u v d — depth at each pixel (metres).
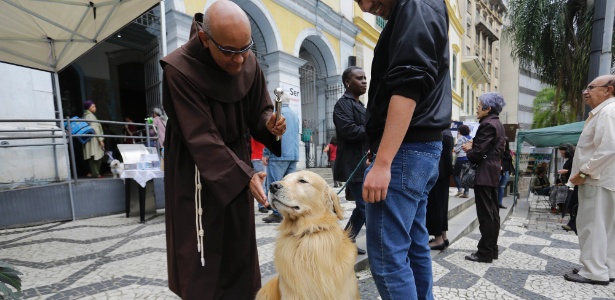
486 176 3.34
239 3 8.77
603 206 2.89
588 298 2.61
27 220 4.57
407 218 1.65
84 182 5.14
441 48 1.53
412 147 1.61
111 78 10.23
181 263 1.68
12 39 4.38
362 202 3.13
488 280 2.96
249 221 1.94
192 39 1.66
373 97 1.75
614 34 8.58
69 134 5.04
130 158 4.89
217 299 1.82
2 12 3.96
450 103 1.74
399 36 1.48
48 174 5.48
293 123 4.88
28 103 5.43
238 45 1.49
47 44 4.75
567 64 10.33
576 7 10.10
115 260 3.15
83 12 4.04
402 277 1.63
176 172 1.72
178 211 1.71
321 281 1.67
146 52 7.60
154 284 2.59
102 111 10.00
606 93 2.95
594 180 2.90
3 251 3.45
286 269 1.73
